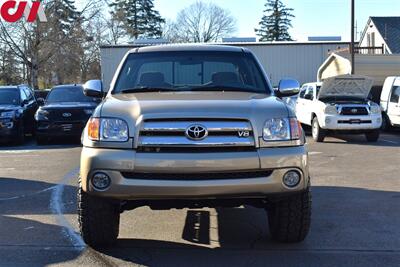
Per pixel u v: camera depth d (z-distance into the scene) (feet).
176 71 21.04
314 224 22.00
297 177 16.88
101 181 16.60
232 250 18.72
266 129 16.75
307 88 61.72
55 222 22.48
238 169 16.35
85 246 19.12
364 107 54.03
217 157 16.25
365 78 55.26
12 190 29.68
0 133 52.47
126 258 17.92
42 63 134.00
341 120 53.83
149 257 18.03
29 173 35.53
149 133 16.51
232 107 16.89
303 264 17.21
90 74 174.19
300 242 19.40
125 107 17.21
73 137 55.42
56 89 57.77
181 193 16.26
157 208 17.72
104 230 18.03
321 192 28.73
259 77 21.11
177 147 16.40
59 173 35.42
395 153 45.29
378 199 26.84
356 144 52.90
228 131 16.51
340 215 23.56
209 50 21.98
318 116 55.06
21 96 57.72
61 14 140.77
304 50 113.80
